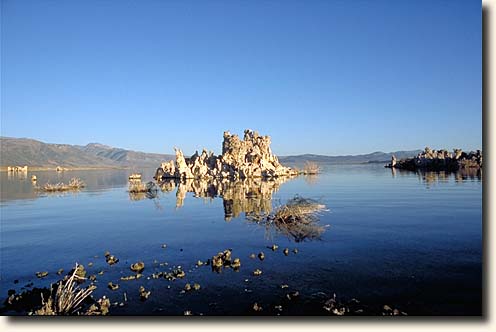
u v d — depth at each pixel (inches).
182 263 533.6
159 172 3344.0
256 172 3051.2
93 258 573.9
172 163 3363.7
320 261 518.9
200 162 3248.0
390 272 461.4
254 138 3459.6
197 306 375.6
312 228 746.8
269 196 1432.1
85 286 446.0
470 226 723.4
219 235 718.5
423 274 450.3
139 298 401.7
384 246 588.4
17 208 1206.3
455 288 402.3
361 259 521.3
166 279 462.3
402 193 1376.7
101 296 411.2
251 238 682.2
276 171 3203.7
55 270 518.9
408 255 534.0
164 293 413.7
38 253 608.7
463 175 2359.7
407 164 4180.6
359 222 796.0
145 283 450.0
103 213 1071.0
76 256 588.1
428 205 1026.1
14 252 616.7
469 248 563.5
